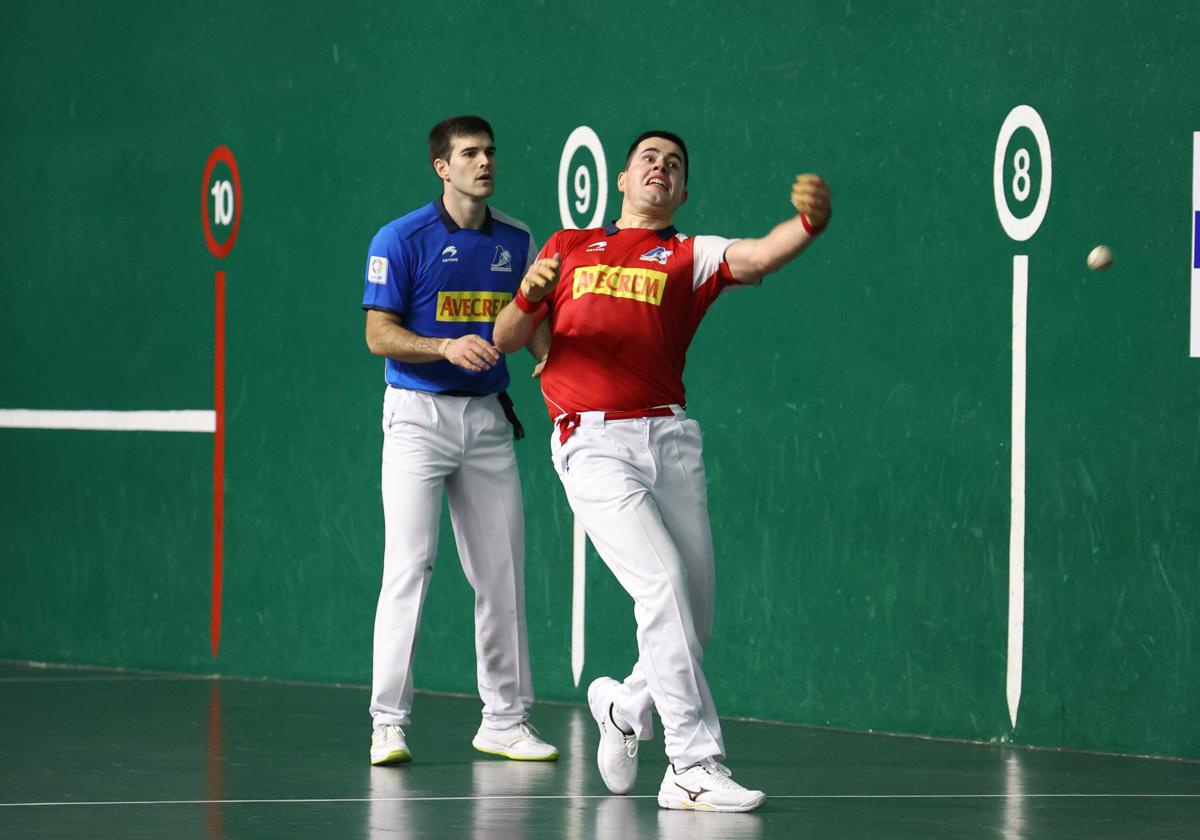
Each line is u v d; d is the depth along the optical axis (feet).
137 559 58.34
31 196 60.29
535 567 50.67
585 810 33.53
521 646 40.40
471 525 40.04
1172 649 40.60
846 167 45.52
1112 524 41.39
